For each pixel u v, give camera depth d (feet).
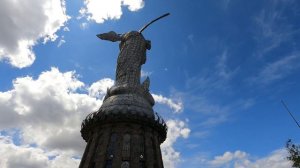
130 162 168.66
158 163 177.78
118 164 166.30
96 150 177.47
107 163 170.30
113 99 190.90
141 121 184.03
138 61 217.97
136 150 173.78
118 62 217.36
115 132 180.96
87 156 176.24
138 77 211.41
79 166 175.94
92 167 172.04
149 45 235.40
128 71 209.26
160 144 199.00
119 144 174.60
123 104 185.26
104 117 182.09
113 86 203.10
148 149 177.47
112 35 238.27
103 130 183.52
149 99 202.18
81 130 195.83
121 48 228.22
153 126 188.24
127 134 180.24
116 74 213.46
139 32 236.02
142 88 202.39
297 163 135.13
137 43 225.76
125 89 196.95
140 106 188.03
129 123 182.60
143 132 184.34
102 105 192.85
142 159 174.29
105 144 175.32
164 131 194.90
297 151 137.49
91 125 188.03
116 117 180.86
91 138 188.44
